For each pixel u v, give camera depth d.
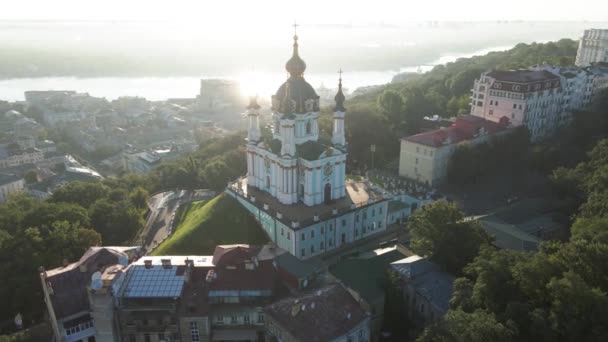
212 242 124.50
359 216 127.50
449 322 69.25
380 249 116.94
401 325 90.19
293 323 77.06
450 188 165.75
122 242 140.00
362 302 81.88
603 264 73.38
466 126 178.00
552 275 74.56
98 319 84.56
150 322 86.75
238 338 88.12
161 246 125.81
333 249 124.25
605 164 131.50
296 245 115.75
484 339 65.19
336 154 126.69
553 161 167.50
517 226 126.12
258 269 92.12
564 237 128.12
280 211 123.25
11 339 95.19
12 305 104.50
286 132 121.62
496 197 158.12
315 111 127.38
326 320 77.50
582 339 66.38
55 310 87.31
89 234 120.69
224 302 89.00
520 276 74.75
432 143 164.75
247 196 133.50
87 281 91.50
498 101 195.50
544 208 141.12
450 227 97.94
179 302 87.56
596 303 65.81
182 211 154.62
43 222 127.38
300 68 123.94
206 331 86.31
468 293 79.31
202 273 92.94
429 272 94.19
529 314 68.88
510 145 177.75
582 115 191.25
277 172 129.25
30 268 107.75
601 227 86.31
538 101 191.25
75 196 160.75
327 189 129.62
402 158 177.12
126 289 88.44
